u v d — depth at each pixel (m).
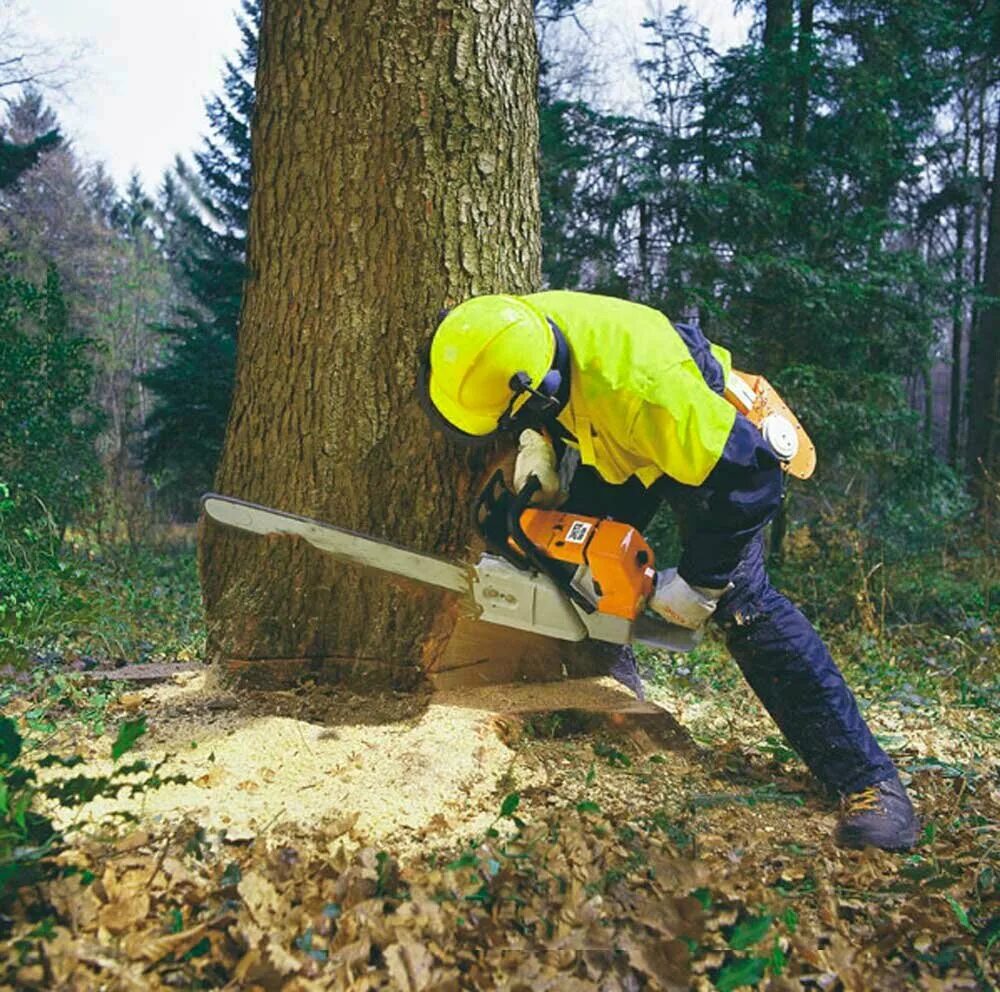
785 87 10.16
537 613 2.91
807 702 2.88
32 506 9.24
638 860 2.38
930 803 3.12
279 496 3.33
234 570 3.40
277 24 3.24
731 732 3.63
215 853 2.32
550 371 2.65
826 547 10.12
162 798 2.54
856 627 7.55
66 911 1.94
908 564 9.86
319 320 3.24
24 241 31.22
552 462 3.04
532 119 3.39
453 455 3.25
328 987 1.83
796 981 1.98
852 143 10.55
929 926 2.30
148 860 2.19
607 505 3.13
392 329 3.21
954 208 17.83
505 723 3.06
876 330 10.44
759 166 10.50
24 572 4.93
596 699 3.29
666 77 10.95
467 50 3.18
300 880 2.20
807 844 2.69
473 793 2.73
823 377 10.05
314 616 3.31
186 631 5.43
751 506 2.59
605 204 10.35
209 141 17.05
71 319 28.67
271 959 1.84
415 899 2.08
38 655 4.05
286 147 3.24
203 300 16.42
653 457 2.63
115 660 4.34
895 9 10.75
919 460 10.63
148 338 33.22
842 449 10.16
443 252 3.20
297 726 2.96
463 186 3.21
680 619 2.78
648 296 10.16
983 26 12.82
